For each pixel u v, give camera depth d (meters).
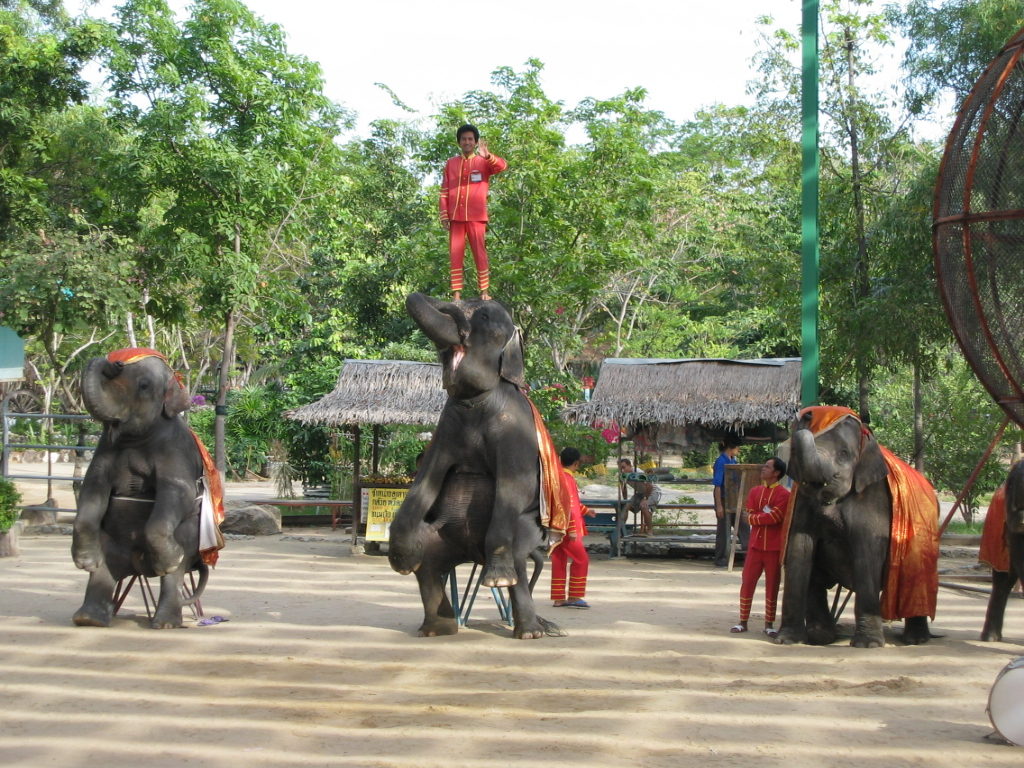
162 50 15.45
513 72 16.97
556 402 17.95
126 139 16.67
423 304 8.02
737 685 6.92
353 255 23.69
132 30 15.53
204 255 16.25
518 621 8.40
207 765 5.18
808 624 8.60
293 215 17.45
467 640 8.34
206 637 8.39
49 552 13.71
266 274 18.17
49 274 15.27
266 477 27.58
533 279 16.27
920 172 14.72
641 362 14.77
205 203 16.08
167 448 8.84
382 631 8.70
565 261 16.17
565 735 5.69
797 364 14.10
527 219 16.67
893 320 14.14
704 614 9.77
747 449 23.83
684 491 26.31
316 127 17.17
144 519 8.87
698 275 31.19
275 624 8.99
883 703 6.43
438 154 17.72
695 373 14.32
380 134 26.00
